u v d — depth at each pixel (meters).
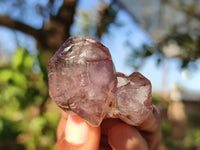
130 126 0.09
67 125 0.09
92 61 0.07
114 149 0.09
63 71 0.07
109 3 0.22
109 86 0.07
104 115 0.08
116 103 0.08
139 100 0.08
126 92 0.08
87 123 0.08
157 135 0.11
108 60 0.07
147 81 0.08
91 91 0.07
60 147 0.09
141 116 0.08
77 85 0.07
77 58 0.07
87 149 0.08
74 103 0.07
